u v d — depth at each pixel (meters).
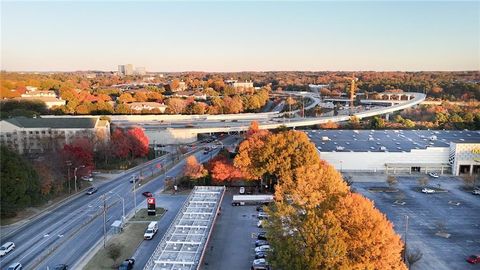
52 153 119.19
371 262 49.34
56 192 105.94
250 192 110.25
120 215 94.31
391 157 134.75
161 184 121.25
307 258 50.16
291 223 56.38
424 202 104.88
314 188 74.88
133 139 150.38
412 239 81.31
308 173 79.25
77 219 91.44
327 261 49.06
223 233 83.94
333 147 139.88
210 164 119.06
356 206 53.75
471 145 131.12
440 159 136.38
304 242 52.94
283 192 78.50
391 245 50.50
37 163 106.12
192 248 66.31
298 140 105.06
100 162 143.38
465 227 88.00
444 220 92.00
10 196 87.75
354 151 135.12
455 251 76.12
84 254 73.69
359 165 134.88
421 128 198.50
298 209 60.75
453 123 198.50
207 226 75.50
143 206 100.94
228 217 93.31
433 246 78.19
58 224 88.19
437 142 147.12
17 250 75.12
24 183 89.88
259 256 71.25
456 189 116.88
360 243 50.53
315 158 102.88
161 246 67.19
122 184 120.69
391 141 149.50
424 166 134.75
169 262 61.00
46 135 155.25
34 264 69.75
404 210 98.62
